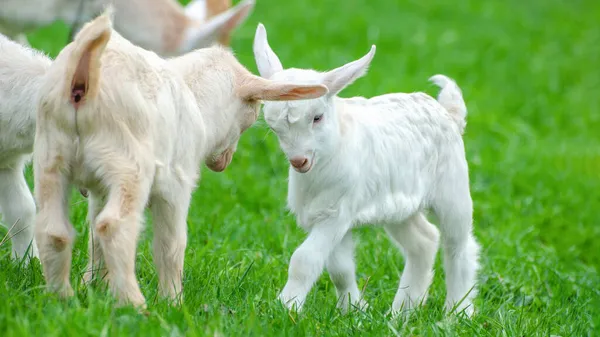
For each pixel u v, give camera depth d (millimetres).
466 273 9094
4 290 6945
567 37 26594
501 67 22312
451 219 9078
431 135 8906
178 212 7344
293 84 7430
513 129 17812
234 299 7977
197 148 7543
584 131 18938
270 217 11570
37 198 6840
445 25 25391
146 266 8484
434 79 9609
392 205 8562
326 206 8133
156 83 7105
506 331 8023
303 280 8016
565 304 9766
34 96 7965
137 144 6812
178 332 6379
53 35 18516
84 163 6789
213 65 7953
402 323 7863
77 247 8805
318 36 22016
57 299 6801
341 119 8148
